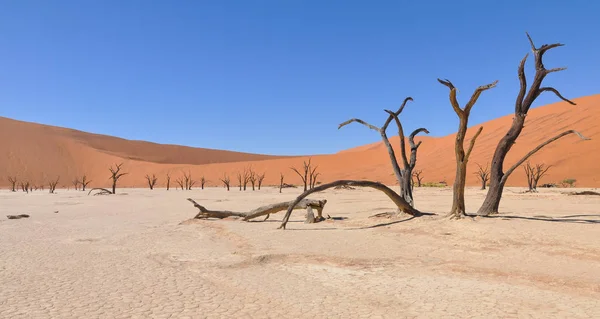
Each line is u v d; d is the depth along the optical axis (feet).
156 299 22.52
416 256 33.22
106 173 426.51
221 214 64.28
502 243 36.70
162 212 84.23
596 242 35.22
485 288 24.11
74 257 34.45
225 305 21.45
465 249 35.45
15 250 38.04
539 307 20.65
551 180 232.53
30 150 431.02
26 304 21.61
